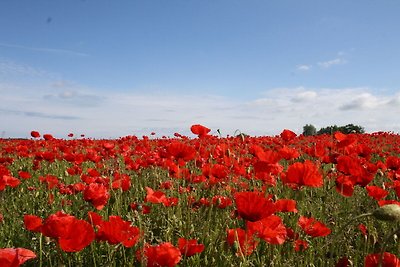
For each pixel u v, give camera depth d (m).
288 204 3.65
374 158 11.59
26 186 7.46
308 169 3.57
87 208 4.80
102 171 7.45
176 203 4.54
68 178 7.75
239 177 6.25
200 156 6.18
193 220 4.40
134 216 4.05
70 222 2.23
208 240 3.96
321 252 3.78
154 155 7.44
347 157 4.28
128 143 11.08
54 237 2.25
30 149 11.69
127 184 5.09
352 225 4.48
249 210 2.65
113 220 2.77
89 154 7.54
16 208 5.60
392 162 5.47
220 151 6.22
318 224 3.57
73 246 2.26
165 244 2.60
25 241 4.15
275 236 2.91
